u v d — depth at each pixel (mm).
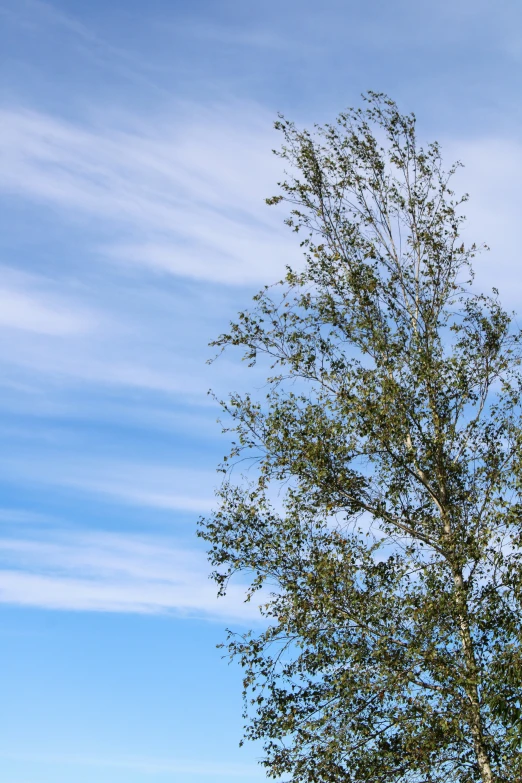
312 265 15758
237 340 15367
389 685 12539
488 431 14727
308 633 13211
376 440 14367
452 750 12656
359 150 16922
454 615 12867
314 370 15016
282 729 12977
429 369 14586
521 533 13195
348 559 13672
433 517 14445
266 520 14359
